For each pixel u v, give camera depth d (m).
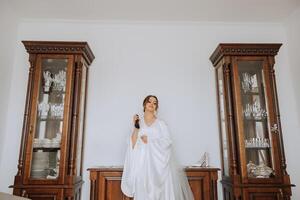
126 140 2.48
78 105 2.28
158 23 2.87
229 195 2.25
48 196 2.04
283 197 2.11
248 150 2.28
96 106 2.64
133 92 2.70
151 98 2.32
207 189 2.16
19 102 2.62
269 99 2.33
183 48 2.83
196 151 2.58
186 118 2.65
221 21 2.88
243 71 2.45
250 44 2.38
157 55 2.80
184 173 2.16
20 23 2.82
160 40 2.85
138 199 1.94
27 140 2.15
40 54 2.32
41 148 2.23
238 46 2.38
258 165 2.27
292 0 2.48
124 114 2.63
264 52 2.40
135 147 2.11
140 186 1.97
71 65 2.31
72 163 2.13
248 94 2.42
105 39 2.83
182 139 2.60
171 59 2.80
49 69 2.40
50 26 2.84
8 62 2.59
